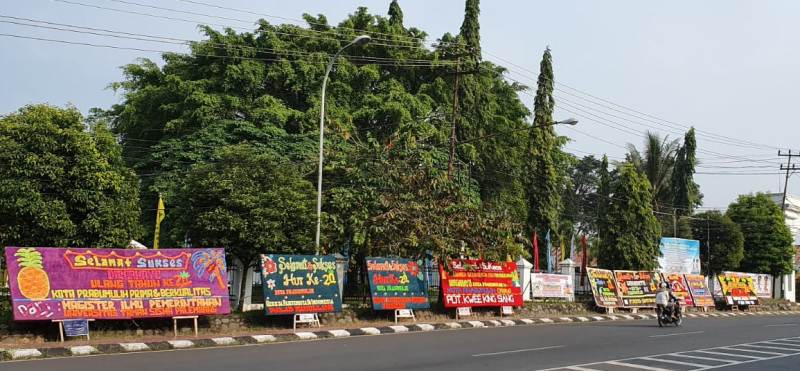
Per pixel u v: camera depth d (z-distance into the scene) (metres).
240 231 20.39
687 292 35.94
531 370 11.90
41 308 14.82
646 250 36.12
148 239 32.88
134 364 12.36
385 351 14.66
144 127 36.47
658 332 21.22
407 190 23.84
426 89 38.69
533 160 42.53
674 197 53.06
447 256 23.33
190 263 17.45
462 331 20.56
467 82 38.62
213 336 16.88
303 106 36.00
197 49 34.34
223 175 21.14
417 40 40.19
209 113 32.19
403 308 22.28
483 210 25.31
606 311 30.56
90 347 14.17
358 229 22.42
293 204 21.36
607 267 36.59
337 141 32.03
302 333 17.91
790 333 21.61
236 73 32.81
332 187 25.77
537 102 42.97
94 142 17.80
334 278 20.61
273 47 34.72
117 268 16.22
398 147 25.91
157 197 32.78
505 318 25.12
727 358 14.50
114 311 15.87
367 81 36.72
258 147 31.17
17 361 12.82
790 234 48.69
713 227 46.16
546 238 41.53
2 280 17.33
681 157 53.34
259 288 26.19
